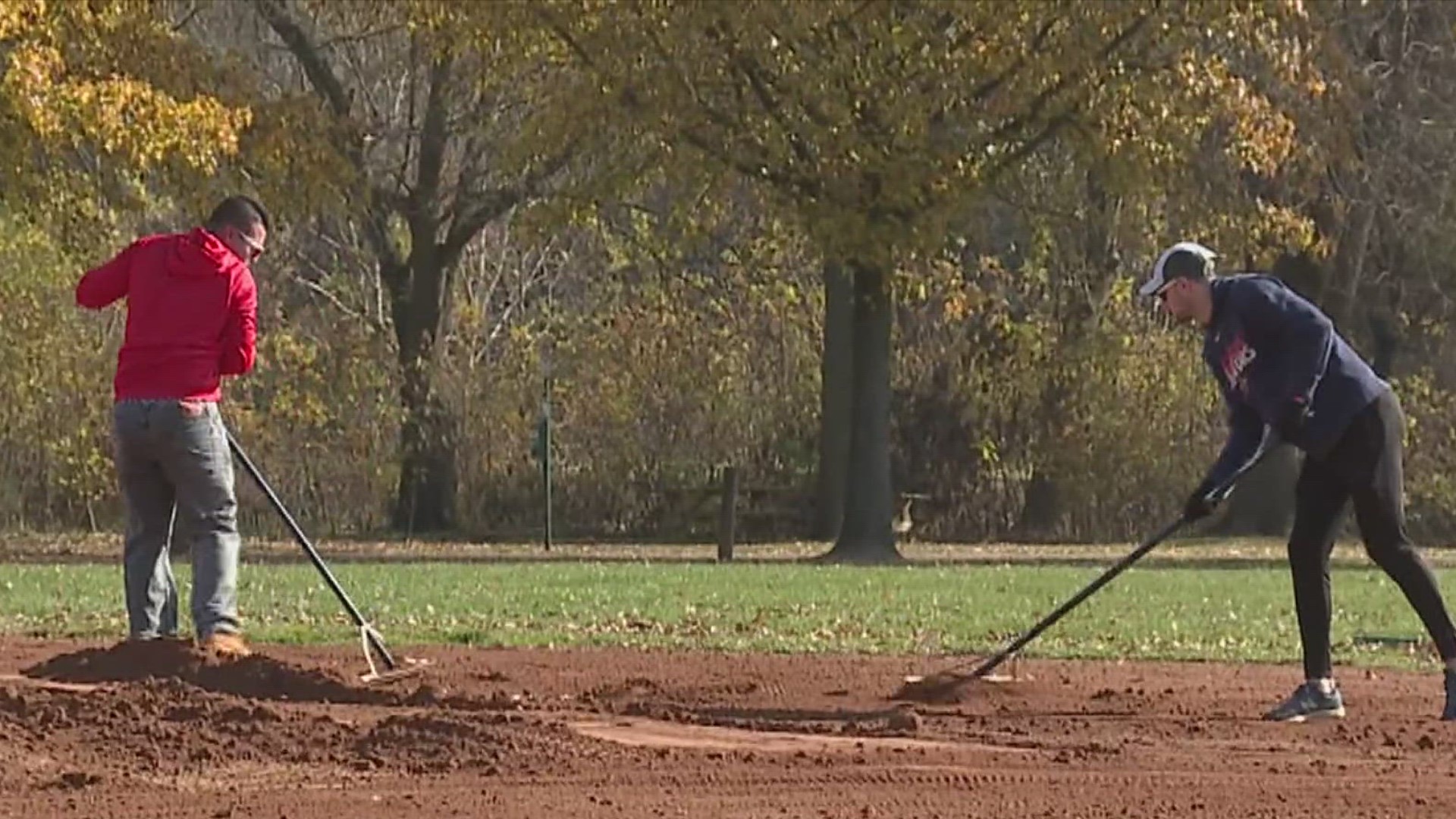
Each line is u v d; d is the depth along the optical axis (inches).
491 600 2269.9
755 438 4525.1
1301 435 1337.4
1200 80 3233.3
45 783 1111.0
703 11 3184.1
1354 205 4047.7
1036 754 1224.8
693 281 4630.9
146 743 1208.8
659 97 3260.3
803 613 2139.5
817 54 3218.5
